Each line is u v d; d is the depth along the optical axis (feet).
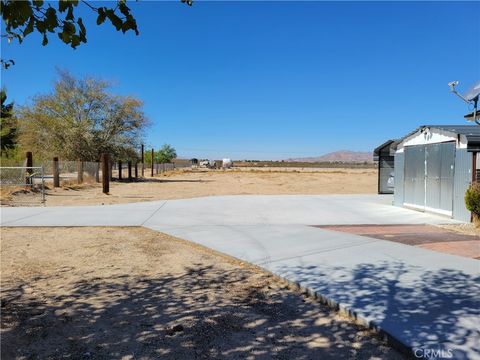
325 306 15.46
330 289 16.61
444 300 15.14
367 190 92.22
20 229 32.65
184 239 28.07
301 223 35.09
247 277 19.49
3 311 14.99
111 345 12.23
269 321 14.05
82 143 115.14
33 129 113.80
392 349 11.89
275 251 24.07
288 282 18.20
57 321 14.07
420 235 29.01
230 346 12.13
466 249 24.26
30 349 11.96
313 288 16.78
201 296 16.72
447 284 17.07
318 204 51.37
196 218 38.22
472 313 13.83
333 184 120.98
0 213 41.52
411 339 11.85
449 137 37.42
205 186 104.01
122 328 13.48
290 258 22.26
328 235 28.91
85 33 7.87
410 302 14.97
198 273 20.20
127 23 8.09
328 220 36.83
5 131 125.59
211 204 51.11
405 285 17.01
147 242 27.78
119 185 101.91
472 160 34.27
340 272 19.16
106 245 26.76
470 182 34.37
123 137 120.06
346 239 27.30
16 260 22.65
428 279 17.83
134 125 123.03
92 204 53.42
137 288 17.78
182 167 383.24
